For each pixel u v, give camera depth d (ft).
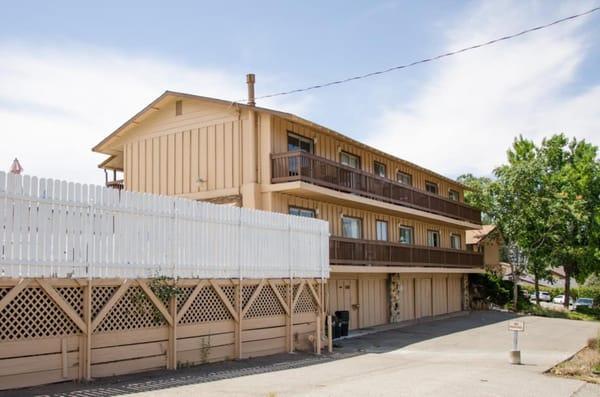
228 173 72.64
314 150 80.64
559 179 150.00
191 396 31.94
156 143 79.92
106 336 37.60
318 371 45.24
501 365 52.95
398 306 99.19
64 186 35.42
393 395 35.24
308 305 60.13
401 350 64.95
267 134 71.36
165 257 42.06
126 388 33.86
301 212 76.02
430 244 116.78
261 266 52.29
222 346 47.47
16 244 32.83
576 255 143.33
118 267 38.29
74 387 33.53
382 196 88.69
